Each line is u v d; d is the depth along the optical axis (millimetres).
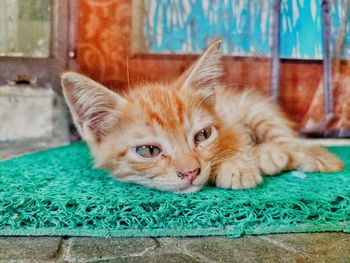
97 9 303
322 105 319
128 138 198
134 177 201
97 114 208
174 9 306
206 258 145
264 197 181
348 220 175
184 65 311
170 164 188
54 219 170
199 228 167
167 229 165
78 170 236
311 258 145
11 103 313
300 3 306
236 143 221
